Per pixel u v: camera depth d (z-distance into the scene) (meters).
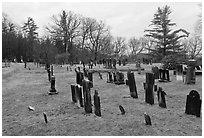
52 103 10.02
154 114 7.88
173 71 23.17
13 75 24.08
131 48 84.69
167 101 9.90
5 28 64.69
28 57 54.41
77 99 9.45
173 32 38.25
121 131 6.23
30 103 10.09
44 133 6.21
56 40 58.50
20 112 8.55
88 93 8.13
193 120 7.17
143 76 21.20
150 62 40.94
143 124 6.79
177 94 11.40
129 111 8.30
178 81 16.23
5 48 54.88
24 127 6.74
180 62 26.02
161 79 16.36
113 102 9.90
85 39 61.22
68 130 6.40
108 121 7.11
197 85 13.94
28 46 57.34
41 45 39.25
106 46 62.72
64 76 22.97
